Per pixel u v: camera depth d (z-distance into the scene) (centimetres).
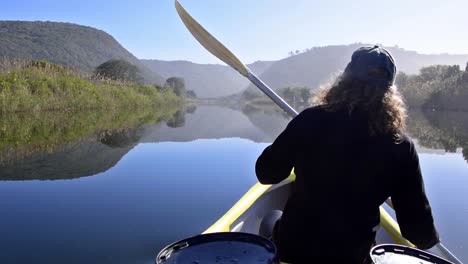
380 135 112
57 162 582
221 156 658
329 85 129
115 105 2027
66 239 280
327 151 114
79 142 802
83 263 240
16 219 323
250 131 1162
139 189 423
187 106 3712
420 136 1048
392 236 215
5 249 260
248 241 111
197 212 342
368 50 118
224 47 246
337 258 117
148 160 613
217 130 1180
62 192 411
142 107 2517
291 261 123
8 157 614
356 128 113
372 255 108
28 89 1370
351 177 113
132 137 922
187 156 656
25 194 402
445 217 354
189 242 109
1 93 1214
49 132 931
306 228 119
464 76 2877
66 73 1775
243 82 14962
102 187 431
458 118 1923
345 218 115
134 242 275
